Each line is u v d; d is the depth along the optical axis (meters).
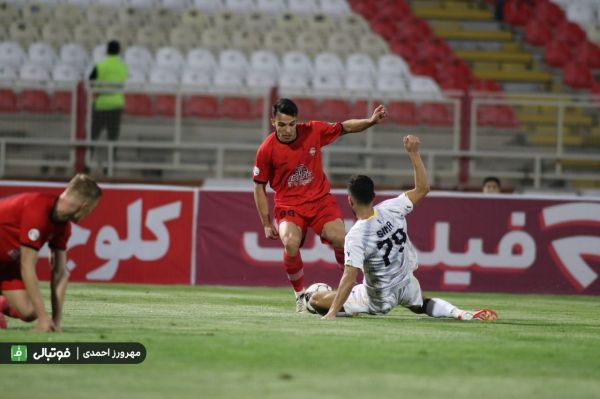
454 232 42.50
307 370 17.94
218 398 15.09
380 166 52.00
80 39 69.50
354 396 15.48
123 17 71.25
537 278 42.56
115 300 33.03
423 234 42.50
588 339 24.02
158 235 42.28
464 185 51.88
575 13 79.81
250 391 15.73
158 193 42.31
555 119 52.03
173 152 51.88
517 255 42.56
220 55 69.00
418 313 28.28
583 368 19.20
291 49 71.00
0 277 21.86
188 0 74.81
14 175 51.31
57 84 51.31
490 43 77.00
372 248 26.16
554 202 42.59
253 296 36.78
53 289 21.89
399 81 66.94
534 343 22.69
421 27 76.62
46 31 69.56
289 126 28.77
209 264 42.44
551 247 42.62
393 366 18.67
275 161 29.45
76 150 51.47
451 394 15.92
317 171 29.92
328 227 29.78
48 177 51.28
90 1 72.00
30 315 21.92
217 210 42.53
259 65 68.25
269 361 18.84
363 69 69.12
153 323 24.95
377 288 26.73
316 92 51.72
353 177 26.11
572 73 72.12
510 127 52.00
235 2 75.56
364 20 74.06
